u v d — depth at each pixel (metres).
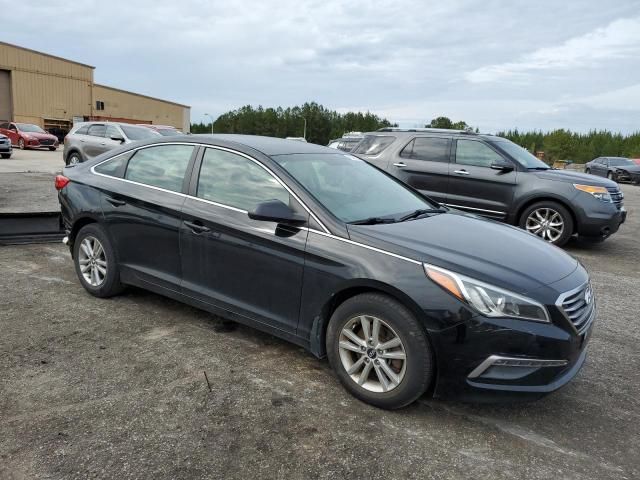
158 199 4.09
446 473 2.53
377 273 2.97
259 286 3.52
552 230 7.80
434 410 3.09
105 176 4.60
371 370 3.11
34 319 4.18
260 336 4.03
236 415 2.93
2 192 10.60
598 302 5.37
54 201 9.67
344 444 2.71
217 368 3.48
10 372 3.31
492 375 2.79
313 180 3.66
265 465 2.52
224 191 3.80
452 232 3.43
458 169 8.32
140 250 4.26
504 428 2.94
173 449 2.61
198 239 3.80
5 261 5.80
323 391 3.24
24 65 43.50
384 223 3.44
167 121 57.03
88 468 2.44
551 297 2.83
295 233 3.34
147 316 4.34
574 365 3.02
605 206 7.46
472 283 2.80
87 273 4.76
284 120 104.75
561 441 2.85
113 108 50.97
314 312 3.26
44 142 28.97
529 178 7.86
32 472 2.40
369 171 4.39
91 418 2.84
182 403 3.03
